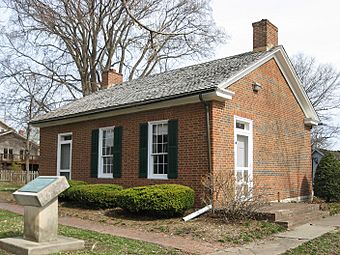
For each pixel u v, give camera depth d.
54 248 7.08
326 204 15.59
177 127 12.94
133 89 17.38
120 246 7.71
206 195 11.75
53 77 29.56
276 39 16.03
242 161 13.48
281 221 10.29
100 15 18.48
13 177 36.56
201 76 14.23
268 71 15.13
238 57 15.63
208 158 11.93
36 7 23.67
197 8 24.86
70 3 23.42
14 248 7.07
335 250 8.05
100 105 16.20
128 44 29.17
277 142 15.28
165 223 10.60
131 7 10.98
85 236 8.68
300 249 7.88
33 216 7.47
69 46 28.94
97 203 13.24
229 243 8.41
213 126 11.99
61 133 18.17
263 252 7.61
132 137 14.55
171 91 13.40
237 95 13.20
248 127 13.77
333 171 17.52
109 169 15.65
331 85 36.03
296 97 16.97
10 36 27.48
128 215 11.99
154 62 30.62
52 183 7.47
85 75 29.64
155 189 11.44
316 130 36.59
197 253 7.45
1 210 13.16
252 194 11.55
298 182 16.50
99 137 16.03
